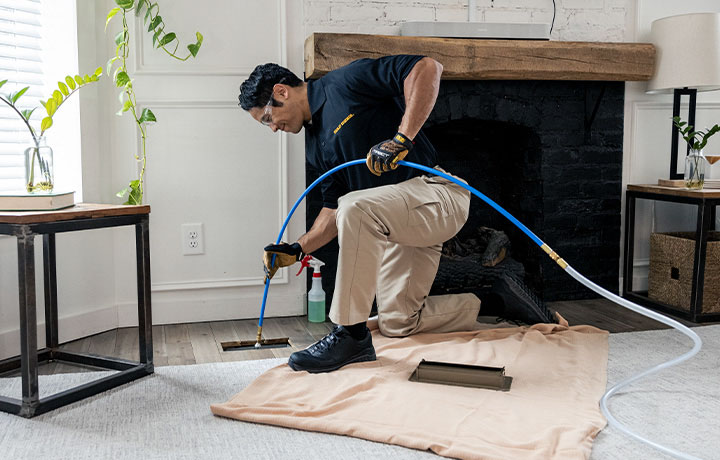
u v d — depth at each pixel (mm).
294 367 2014
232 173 2881
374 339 2434
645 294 3379
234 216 2900
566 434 1536
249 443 1557
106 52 2691
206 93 2814
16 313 2379
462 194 2275
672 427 1646
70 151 2605
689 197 2889
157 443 1562
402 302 2436
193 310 2891
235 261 2922
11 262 2357
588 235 3248
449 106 2986
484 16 3117
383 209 2004
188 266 2873
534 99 3090
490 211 3486
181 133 2812
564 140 3164
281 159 2912
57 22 2582
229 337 2629
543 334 2451
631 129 3346
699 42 2986
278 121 2174
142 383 2004
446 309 2484
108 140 2734
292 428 1643
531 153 3217
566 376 1994
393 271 2445
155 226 2818
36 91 2566
